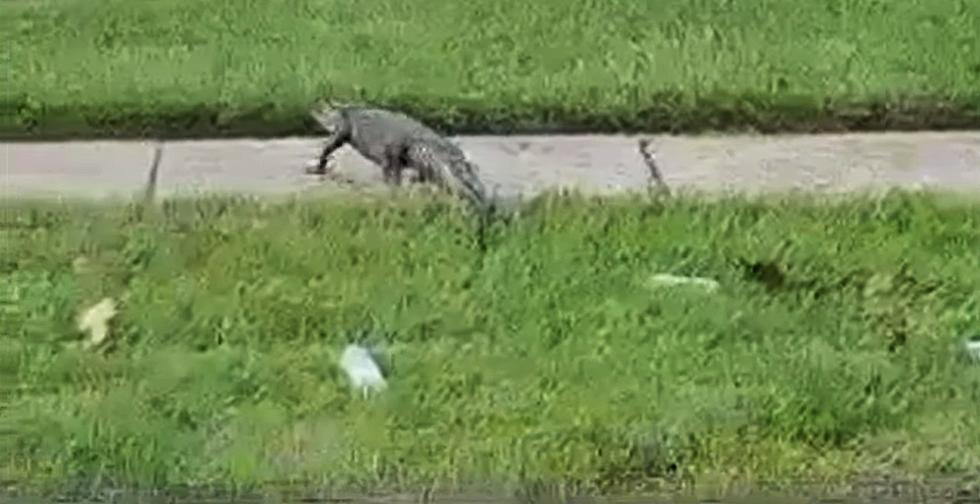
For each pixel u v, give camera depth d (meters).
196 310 8.22
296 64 11.80
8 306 8.29
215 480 7.07
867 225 9.20
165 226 9.19
